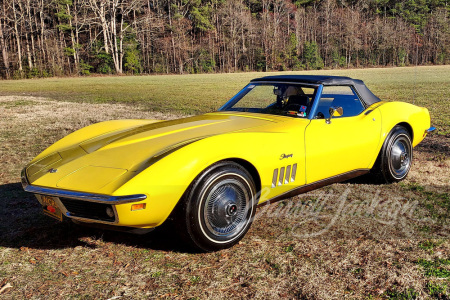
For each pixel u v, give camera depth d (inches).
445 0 4301.2
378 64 3656.5
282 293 89.8
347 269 99.4
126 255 111.3
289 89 149.3
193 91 890.7
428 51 3722.9
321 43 3595.0
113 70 2847.0
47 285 95.7
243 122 135.3
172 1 3358.8
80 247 116.8
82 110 498.9
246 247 113.9
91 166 110.7
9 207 152.9
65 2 2847.0
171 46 3056.1
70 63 2785.4
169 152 104.7
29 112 482.6
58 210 110.7
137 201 95.5
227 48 3243.1
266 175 118.6
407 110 175.0
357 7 4065.0
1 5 2583.7
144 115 432.5
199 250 110.2
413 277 94.3
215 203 107.8
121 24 2910.9
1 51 2551.7
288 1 3836.1
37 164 123.4
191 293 90.7
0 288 94.3
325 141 136.4
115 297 90.0
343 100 152.8
